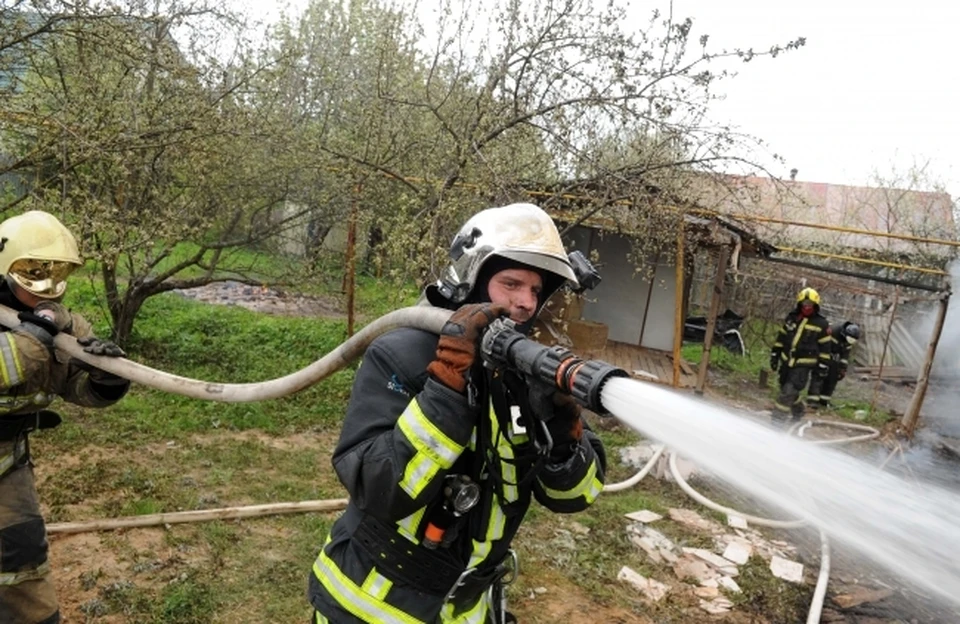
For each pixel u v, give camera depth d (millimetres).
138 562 4152
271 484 5551
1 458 2719
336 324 11617
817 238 18078
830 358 9609
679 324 9891
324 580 1983
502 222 1876
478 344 1678
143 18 6008
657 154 7324
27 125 5973
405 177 8648
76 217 6012
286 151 8289
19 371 2568
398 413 1790
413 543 1878
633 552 5234
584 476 1988
